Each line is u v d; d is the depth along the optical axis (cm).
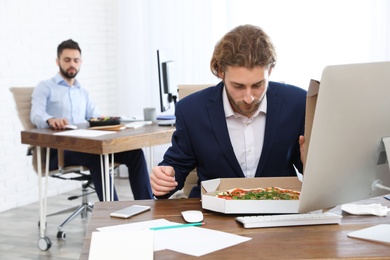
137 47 590
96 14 576
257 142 211
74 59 441
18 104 413
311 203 148
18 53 487
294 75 511
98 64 582
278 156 207
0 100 472
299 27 505
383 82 145
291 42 509
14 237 407
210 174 209
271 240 145
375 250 136
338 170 147
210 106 207
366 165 151
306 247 139
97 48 580
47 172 381
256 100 186
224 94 207
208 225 159
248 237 147
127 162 400
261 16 520
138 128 377
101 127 373
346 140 145
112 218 170
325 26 495
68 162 395
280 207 166
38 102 420
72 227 427
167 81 404
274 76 518
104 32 588
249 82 179
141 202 189
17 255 368
